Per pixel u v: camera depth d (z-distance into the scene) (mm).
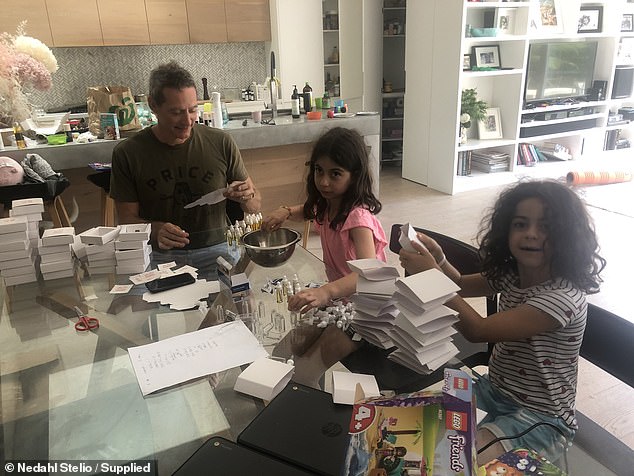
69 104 4910
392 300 1047
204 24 4855
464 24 4270
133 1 4539
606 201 4402
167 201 2027
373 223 1484
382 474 612
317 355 1058
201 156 2031
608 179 4914
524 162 5418
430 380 961
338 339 1117
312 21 5164
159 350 1075
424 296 950
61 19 4355
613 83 5496
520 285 1248
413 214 4230
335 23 5340
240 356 1040
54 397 976
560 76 5164
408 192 4910
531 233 1126
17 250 1380
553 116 5266
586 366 2137
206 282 1419
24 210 1475
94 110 3035
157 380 975
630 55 5590
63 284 1409
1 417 935
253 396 923
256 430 793
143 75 5141
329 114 3756
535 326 1077
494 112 5113
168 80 1824
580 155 5648
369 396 837
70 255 1434
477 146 4812
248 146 3336
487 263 1296
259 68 5594
